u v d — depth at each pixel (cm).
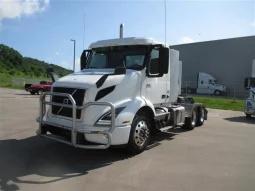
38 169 568
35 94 3228
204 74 4416
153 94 769
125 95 668
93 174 546
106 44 773
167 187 489
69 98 599
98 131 577
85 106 590
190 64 5025
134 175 546
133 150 675
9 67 9944
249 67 4253
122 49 753
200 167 608
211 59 4725
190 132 1037
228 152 744
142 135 698
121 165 606
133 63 730
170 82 873
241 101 2602
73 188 473
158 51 745
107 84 629
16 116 1301
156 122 768
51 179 514
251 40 4228
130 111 648
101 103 582
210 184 510
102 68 759
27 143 776
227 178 545
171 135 967
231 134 1015
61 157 656
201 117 1201
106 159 649
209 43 4744
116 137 616
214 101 2588
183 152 730
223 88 4291
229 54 4494
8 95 2944
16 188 467
